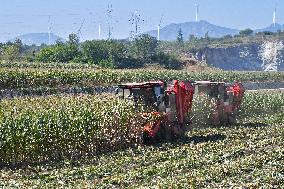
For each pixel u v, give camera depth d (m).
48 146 21.95
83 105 24.20
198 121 30.08
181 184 15.02
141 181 16.19
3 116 21.72
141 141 23.67
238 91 32.62
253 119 35.09
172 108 25.22
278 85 76.19
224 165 17.78
